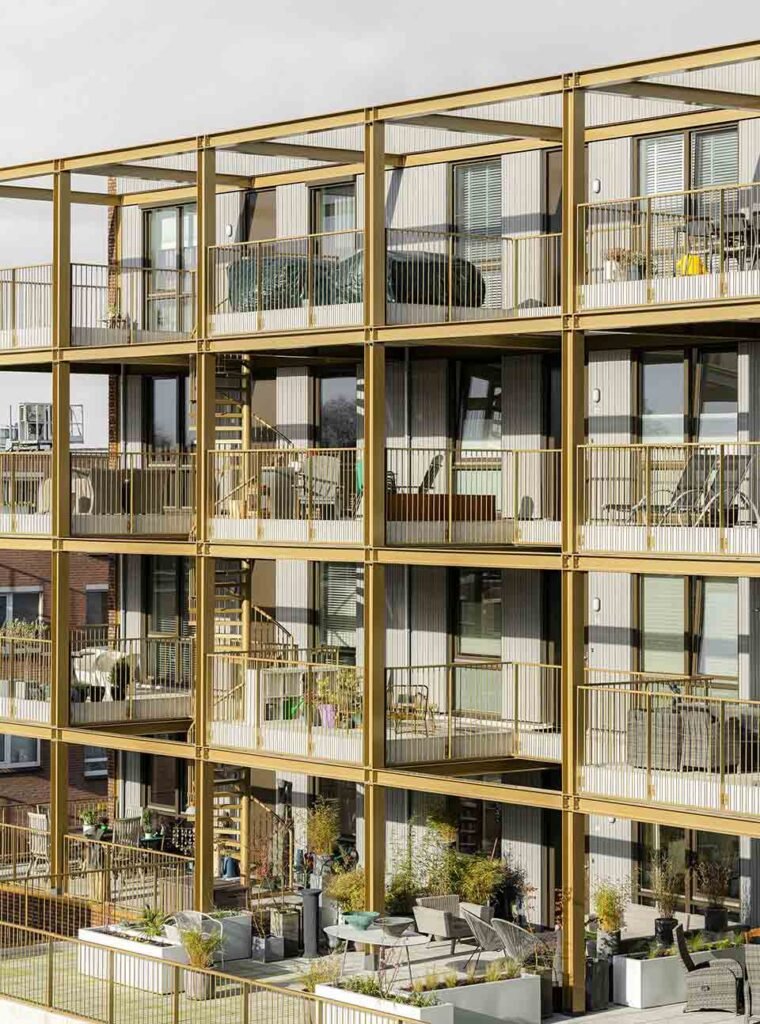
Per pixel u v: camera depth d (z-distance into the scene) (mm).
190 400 33812
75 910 29719
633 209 27078
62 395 31188
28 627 36219
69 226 31188
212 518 29016
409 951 25844
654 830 26828
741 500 24312
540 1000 23266
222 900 29078
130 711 31312
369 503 26625
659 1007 23891
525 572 28531
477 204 29281
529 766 27312
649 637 27125
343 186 31328
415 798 29656
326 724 27438
